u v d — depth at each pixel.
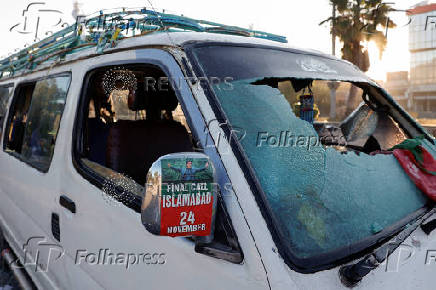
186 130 2.72
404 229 1.55
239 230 1.22
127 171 2.44
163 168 1.15
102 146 2.64
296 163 1.49
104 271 1.85
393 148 2.09
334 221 1.41
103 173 2.03
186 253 1.38
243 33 2.44
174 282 1.43
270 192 1.33
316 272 1.20
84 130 2.29
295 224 1.30
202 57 1.64
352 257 1.32
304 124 1.65
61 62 2.80
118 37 2.14
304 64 2.03
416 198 1.81
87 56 2.38
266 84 1.80
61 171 2.30
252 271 1.16
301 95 2.86
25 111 3.76
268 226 1.22
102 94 2.54
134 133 2.48
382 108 2.60
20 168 3.14
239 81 1.62
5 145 3.89
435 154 2.14
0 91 4.65
